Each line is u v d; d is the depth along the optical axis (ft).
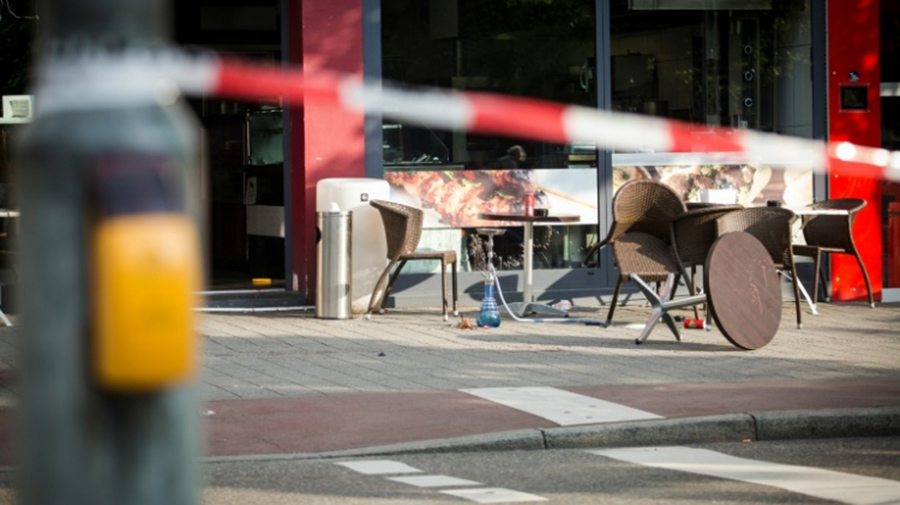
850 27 71.26
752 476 30.76
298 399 40.19
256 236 75.00
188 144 8.16
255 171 74.95
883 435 37.22
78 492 7.85
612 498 28.19
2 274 64.49
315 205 64.95
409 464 32.32
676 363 48.32
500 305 66.80
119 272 7.66
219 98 79.05
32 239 7.94
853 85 71.31
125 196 7.75
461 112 12.41
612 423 35.88
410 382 43.80
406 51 65.62
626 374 45.55
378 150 65.26
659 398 39.81
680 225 55.98
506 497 28.19
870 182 70.69
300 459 32.58
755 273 52.21
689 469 31.71
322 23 64.34
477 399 39.96
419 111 12.07
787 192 70.13
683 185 69.15
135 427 7.89
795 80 70.85
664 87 69.21
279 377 44.83
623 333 57.26
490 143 66.95
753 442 36.14
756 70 70.44
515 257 67.41
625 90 68.64
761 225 59.67
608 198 68.23
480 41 66.59
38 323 7.90
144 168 7.86
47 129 7.95
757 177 69.72
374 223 63.00
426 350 51.60
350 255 61.87
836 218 67.51
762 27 70.44
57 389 7.86
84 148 7.90
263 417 37.35
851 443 35.96
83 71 8.02
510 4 66.90
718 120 70.03
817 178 70.44
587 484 29.84
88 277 7.81
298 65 65.41
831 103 71.00
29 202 7.97
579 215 67.92
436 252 61.67
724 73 70.03
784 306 68.44
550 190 67.62
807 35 71.00
